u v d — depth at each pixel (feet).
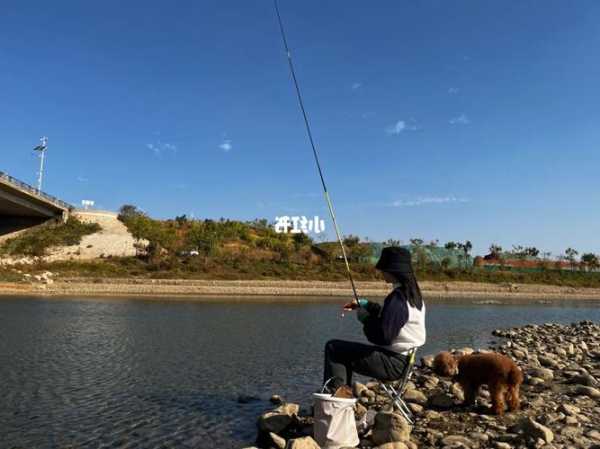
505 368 20.01
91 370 31.32
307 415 21.43
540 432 16.14
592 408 21.48
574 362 35.37
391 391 17.67
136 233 178.70
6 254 165.78
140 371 31.37
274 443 17.37
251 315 72.59
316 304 99.25
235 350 40.47
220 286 136.56
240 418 21.81
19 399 24.29
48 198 183.73
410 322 16.26
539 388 25.48
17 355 35.81
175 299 103.76
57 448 17.93
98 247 174.91
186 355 37.52
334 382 16.52
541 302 137.49
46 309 73.46
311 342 46.34
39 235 183.11
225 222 229.04
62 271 143.43
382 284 154.30
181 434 19.60
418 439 16.98
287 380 29.94
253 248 195.11
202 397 25.41
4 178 152.15
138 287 124.16
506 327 66.80
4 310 70.33
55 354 36.47
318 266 175.22
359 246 196.54
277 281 147.43
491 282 183.52
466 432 17.74
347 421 15.55
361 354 16.43
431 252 204.54
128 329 52.26
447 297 141.90
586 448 15.60
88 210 210.59
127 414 22.17
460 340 51.57
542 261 224.33
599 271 222.28
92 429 20.07
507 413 20.04
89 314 67.51
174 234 187.52
